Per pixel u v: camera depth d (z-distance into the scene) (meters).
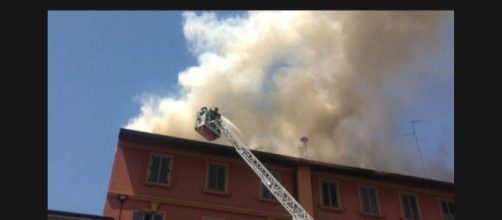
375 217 21.30
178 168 19.56
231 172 20.41
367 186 22.33
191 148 20.22
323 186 21.56
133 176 18.59
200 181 19.55
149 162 19.23
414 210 22.34
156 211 18.02
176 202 18.58
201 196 19.14
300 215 17.55
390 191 22.59
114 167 18.61
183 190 19.02
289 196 17.91
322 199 21.06
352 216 20.94
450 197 23.45
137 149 19.41
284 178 21.25
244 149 19.67
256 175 20.67
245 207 19.50
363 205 21.59
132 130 19.48
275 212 19.80
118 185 18.17
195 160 20.14
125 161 18.89
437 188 23.48
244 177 20.44
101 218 15.74
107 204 17.58
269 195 20.31
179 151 20.06
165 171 19.30
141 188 18.41
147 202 18.19
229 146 20.72
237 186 20.03
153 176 18.94
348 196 21.59
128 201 17.94
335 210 20.81
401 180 22.94
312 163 21.70
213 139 19.97
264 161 21.12
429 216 22.34
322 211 20.59
